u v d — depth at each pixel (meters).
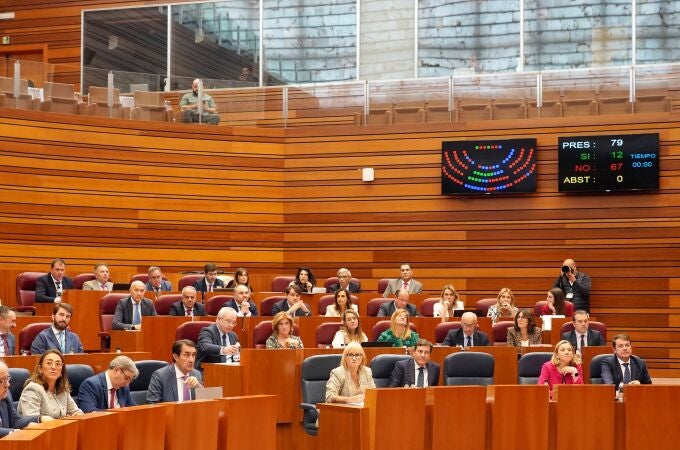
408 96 16.30
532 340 11.37
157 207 16.30
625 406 8.40
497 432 8.11
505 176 15.61
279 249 16.73
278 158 16.78
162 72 19.31
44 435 5.21
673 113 15.10
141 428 6.21
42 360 7.20
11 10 20.17
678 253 14.98
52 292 12.95
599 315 15.19
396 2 18.95
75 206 15.79
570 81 15.57
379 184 16.30
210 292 13.16
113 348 10.89
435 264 15.96
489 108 15.84
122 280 15.53
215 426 6.81
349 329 10.54
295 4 19.12
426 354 9.04
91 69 16.09
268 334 10.52
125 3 19.61
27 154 15.49
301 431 9.66
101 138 16.02
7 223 15.31
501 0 18.52
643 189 15.09
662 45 17.62
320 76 19.11
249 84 17.09
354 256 16.34
